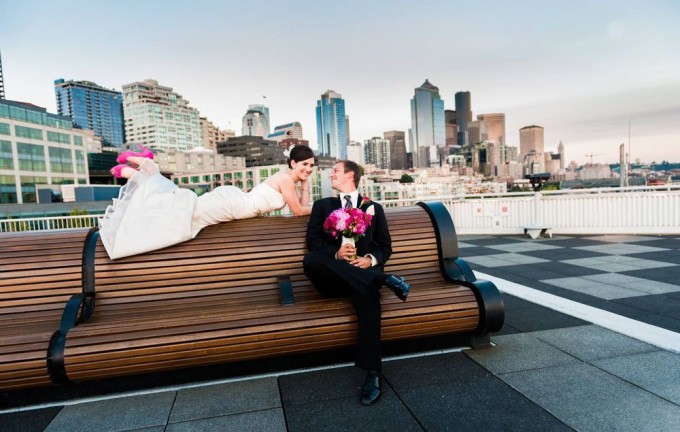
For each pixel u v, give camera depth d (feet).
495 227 35.09
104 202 206.80
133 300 9.41
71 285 9.28
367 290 8.54
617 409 7.43
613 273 19.01
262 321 8.45
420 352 10.19
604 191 32.12
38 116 311.27
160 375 8.83
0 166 281.54
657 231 30.83
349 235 9.30
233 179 492.13
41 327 8.51
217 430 7.20
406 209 12.33
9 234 9.81
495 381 8.63
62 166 332.19
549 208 33.40
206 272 9.89
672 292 15.46
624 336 10.97
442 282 11.10
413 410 7.64
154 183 9.90
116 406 8.11
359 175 10.54
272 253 10.34
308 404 7.98
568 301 14.37
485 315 9.55
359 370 9.37
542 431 6.85
